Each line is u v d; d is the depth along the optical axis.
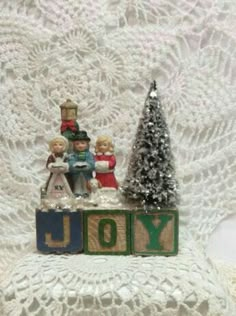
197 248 0.31
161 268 0.26
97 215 0.28
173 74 0.33
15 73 0.34
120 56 0.34
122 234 0.28
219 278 0.29
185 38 0.33
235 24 0.33
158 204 0.28
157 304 0.25
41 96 0.34
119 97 0.34
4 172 0.35
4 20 0.34
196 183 0.34
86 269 0.26
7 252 0.35
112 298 0.25
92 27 0.34
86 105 0.34
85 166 0.29
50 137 0.34
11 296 0.26
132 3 0.33
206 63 0.33
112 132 0.34
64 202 0.28
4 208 0.35
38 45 0.34
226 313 0.25
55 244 0.28
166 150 0.28
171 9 0.33
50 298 0.25
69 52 0.34
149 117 0.28
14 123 0.35
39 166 0.35
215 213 0.34
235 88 0.33
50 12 0.34
